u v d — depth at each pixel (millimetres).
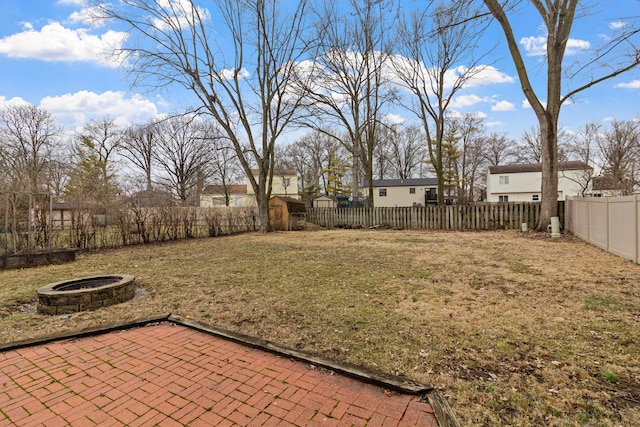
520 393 2139
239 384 2361
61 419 1982
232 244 10922
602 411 1936
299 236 13305
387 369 2500
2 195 8047
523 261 6555
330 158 47125
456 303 4027
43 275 6234
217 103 14945
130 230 11078
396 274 5711
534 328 3186
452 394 2156
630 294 4164
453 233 13023
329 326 3402
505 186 37062
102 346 3059
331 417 1961
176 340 3191
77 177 17891
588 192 26031
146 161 36562
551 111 11070
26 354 2896
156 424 1926
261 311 3930
